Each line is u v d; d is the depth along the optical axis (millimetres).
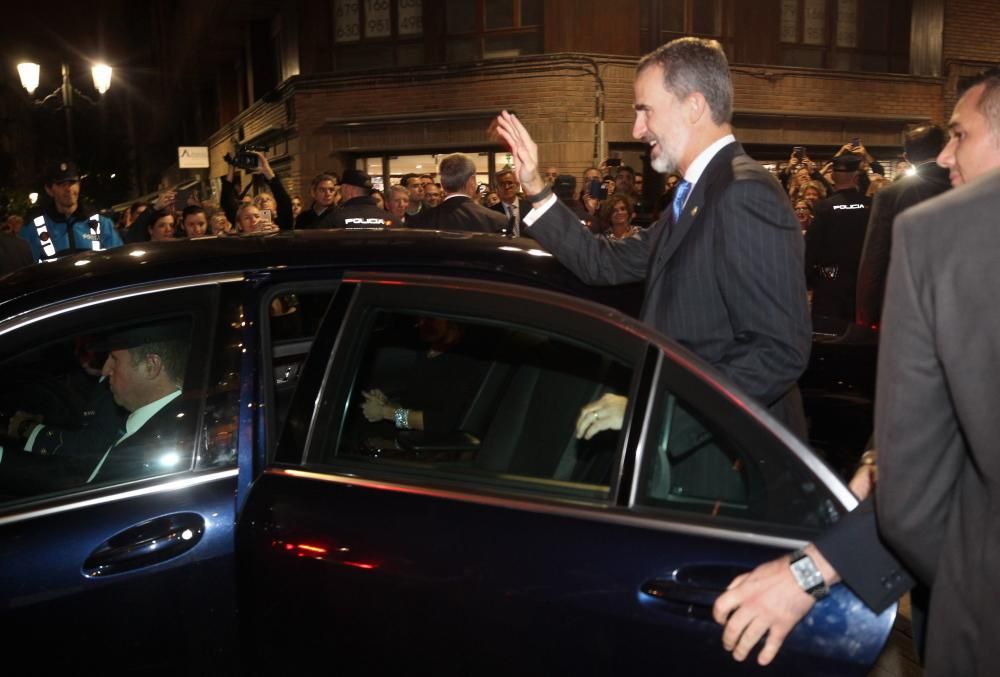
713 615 1576
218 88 25125
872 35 15719
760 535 1650
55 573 1890
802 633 1584
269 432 2043
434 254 2336
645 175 11484
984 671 1284
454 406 2166
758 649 1602
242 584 1935
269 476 1965
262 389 2072
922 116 15875
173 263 2191
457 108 13938
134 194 29969
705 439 1756
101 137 27281
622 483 1732
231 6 18156
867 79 15352
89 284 2129
